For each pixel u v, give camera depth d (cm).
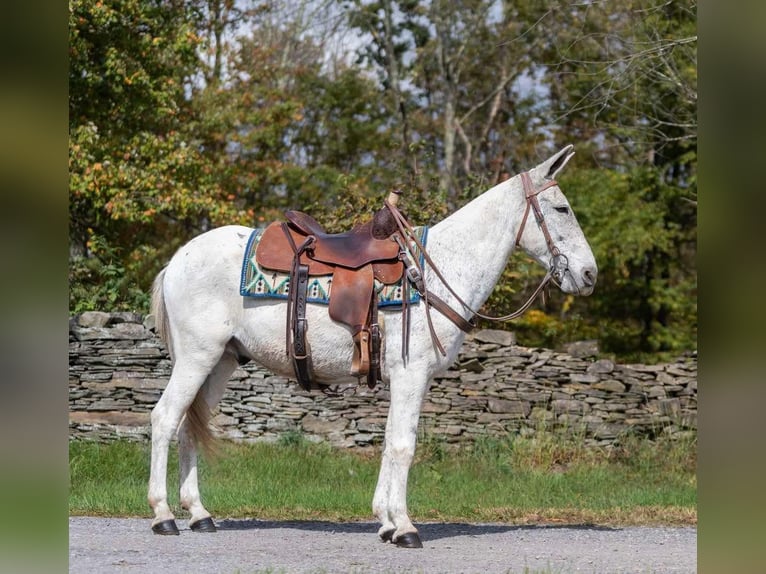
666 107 1623
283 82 2253
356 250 638
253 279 642
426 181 1725
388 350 627
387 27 2208
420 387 624
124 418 1060
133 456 979
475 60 2306
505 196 658
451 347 633
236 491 844
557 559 597
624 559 603
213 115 1861
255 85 2091
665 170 1964
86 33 1546
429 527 732
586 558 604
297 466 959
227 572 529
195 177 1659
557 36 1980
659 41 1253
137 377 1069
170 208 1561
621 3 1550
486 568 558
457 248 649
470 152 2211
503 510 813
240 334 655
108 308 1253
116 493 830
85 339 1070
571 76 2014
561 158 659
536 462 1019
